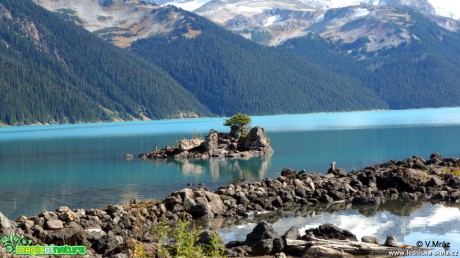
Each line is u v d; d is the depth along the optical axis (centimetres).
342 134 17762
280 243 3503
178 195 5122
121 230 4266
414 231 4138
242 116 12988
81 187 7388
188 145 12469
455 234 3997
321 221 4659
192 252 2947
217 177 8175
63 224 4203
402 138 15025
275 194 5603
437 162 7675
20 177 8744
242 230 4422
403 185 6000
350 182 6100
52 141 18950
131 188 7156
